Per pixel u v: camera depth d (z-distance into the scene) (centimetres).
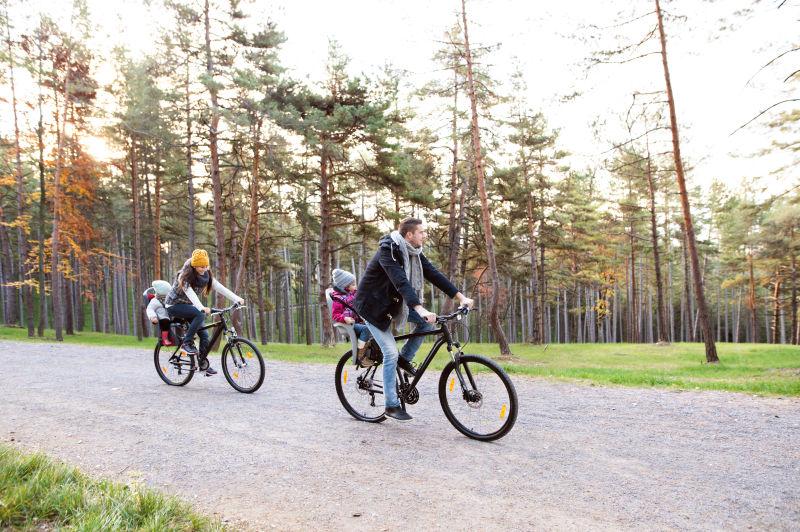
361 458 385
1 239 3666
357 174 2116
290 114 1819
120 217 2992
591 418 518
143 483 330
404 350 467
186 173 2305
